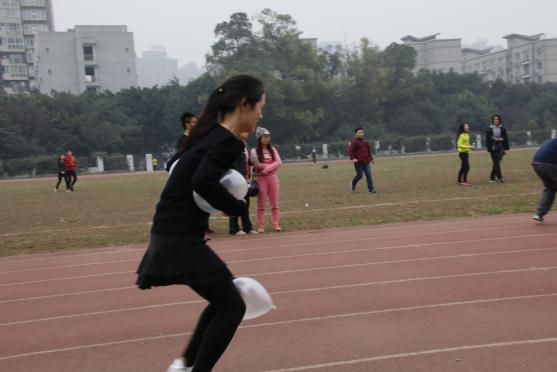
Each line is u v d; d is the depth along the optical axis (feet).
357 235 29.40
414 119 228.84
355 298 17.19
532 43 349.61
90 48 269.64
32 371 12.76
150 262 9.52
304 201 47.62
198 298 18.02
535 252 22.56
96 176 148.25
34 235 36.11
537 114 244.42
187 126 27.07
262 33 221.25
